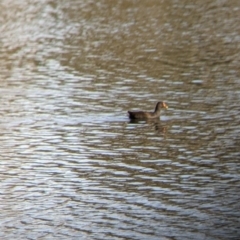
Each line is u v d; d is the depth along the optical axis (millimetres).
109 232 36000
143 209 38438
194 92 59031
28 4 98688
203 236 35531
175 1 97875
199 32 80000
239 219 37188
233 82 61562
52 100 57938
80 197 40031
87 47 75438
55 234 35906
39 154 46375
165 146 47375
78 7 95562
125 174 42969
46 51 74500
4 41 79438
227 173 42812
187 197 39750
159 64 67938
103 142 48375
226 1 96938
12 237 35688
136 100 57375
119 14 90812
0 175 43156
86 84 62188
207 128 50562
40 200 39781
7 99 58469
